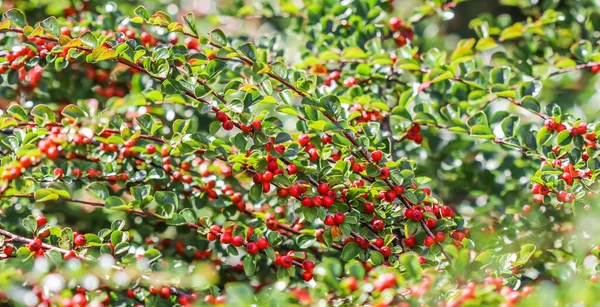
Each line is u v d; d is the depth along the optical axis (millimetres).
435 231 1024
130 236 1132
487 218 1150
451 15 1192
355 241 1027
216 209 1119
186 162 1121
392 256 1021
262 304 961
